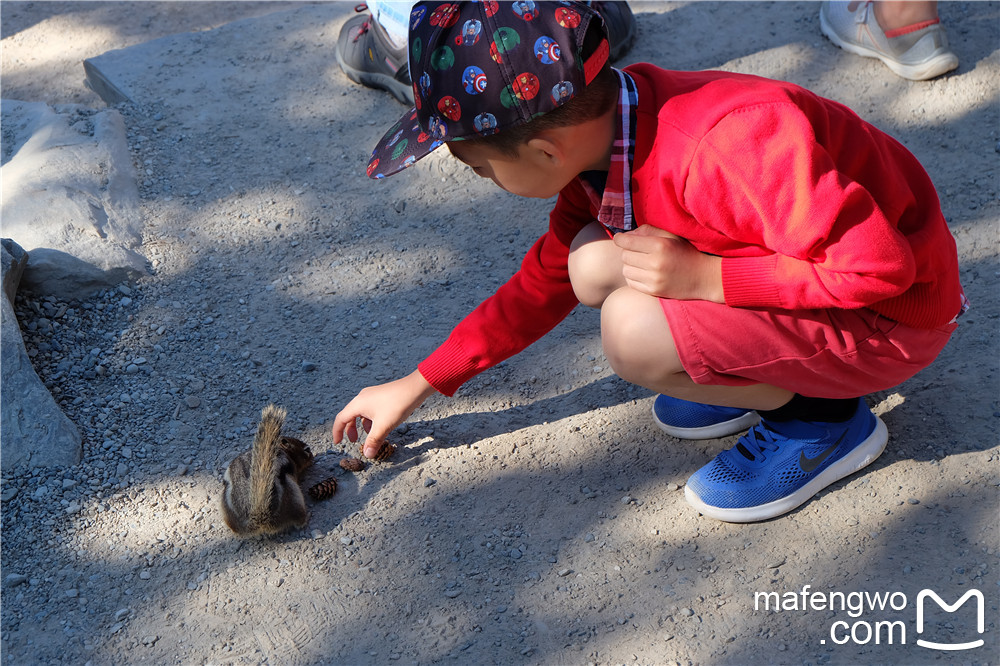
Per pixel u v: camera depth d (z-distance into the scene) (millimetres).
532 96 1729
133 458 2764
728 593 2318
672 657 2191
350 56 4305
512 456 2754
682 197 1851
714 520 2510
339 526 2568
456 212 3721
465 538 2516
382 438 2652
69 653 2270
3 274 3025
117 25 5402
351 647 2266
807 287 1905
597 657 2205
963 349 2906
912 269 1835
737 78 1897
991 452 2574
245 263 3486
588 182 2109
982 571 2289
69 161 3750
